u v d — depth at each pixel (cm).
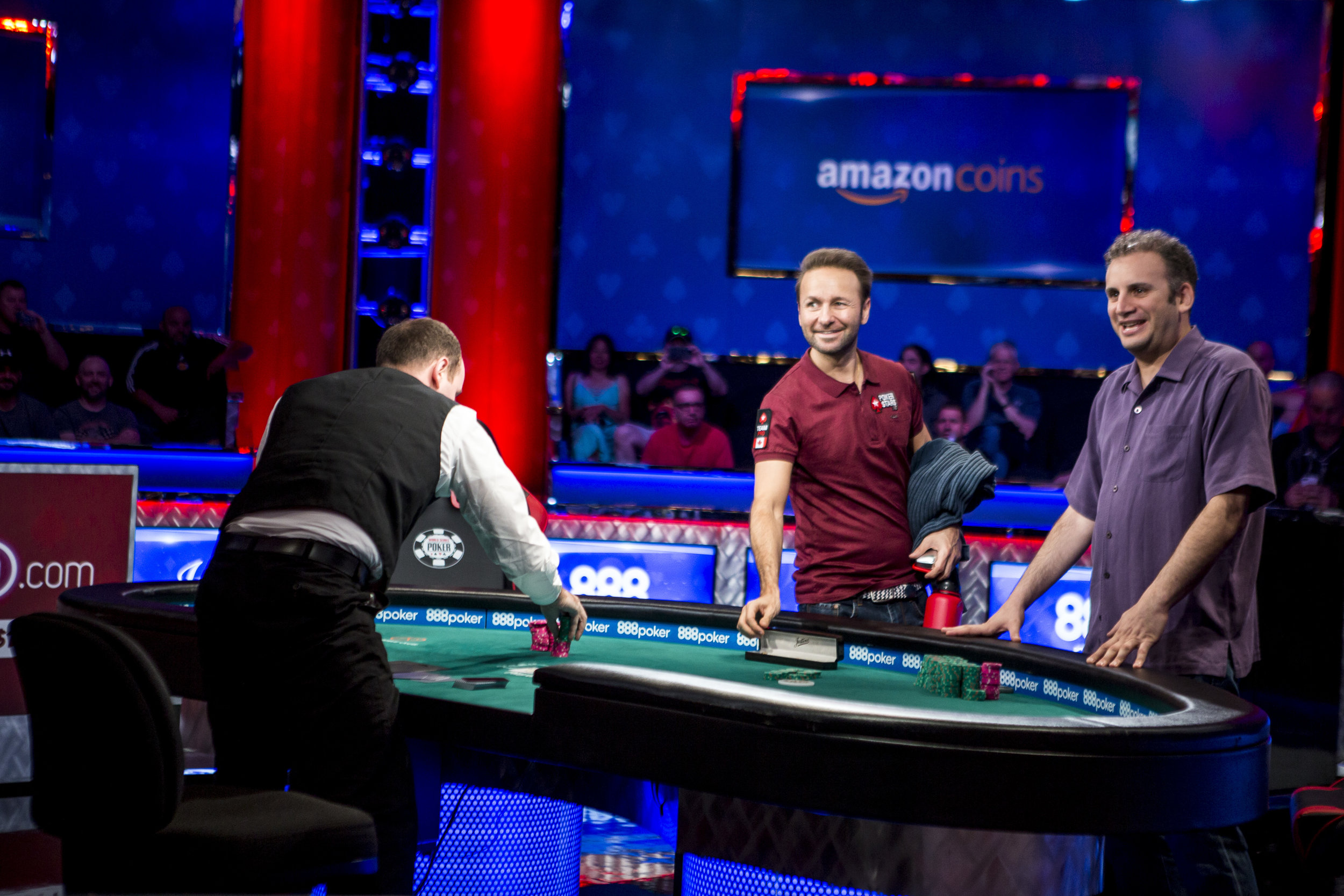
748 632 255
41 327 569
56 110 575
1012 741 154
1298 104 594
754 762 163
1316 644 425
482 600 292
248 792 192
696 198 604
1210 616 234
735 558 580
